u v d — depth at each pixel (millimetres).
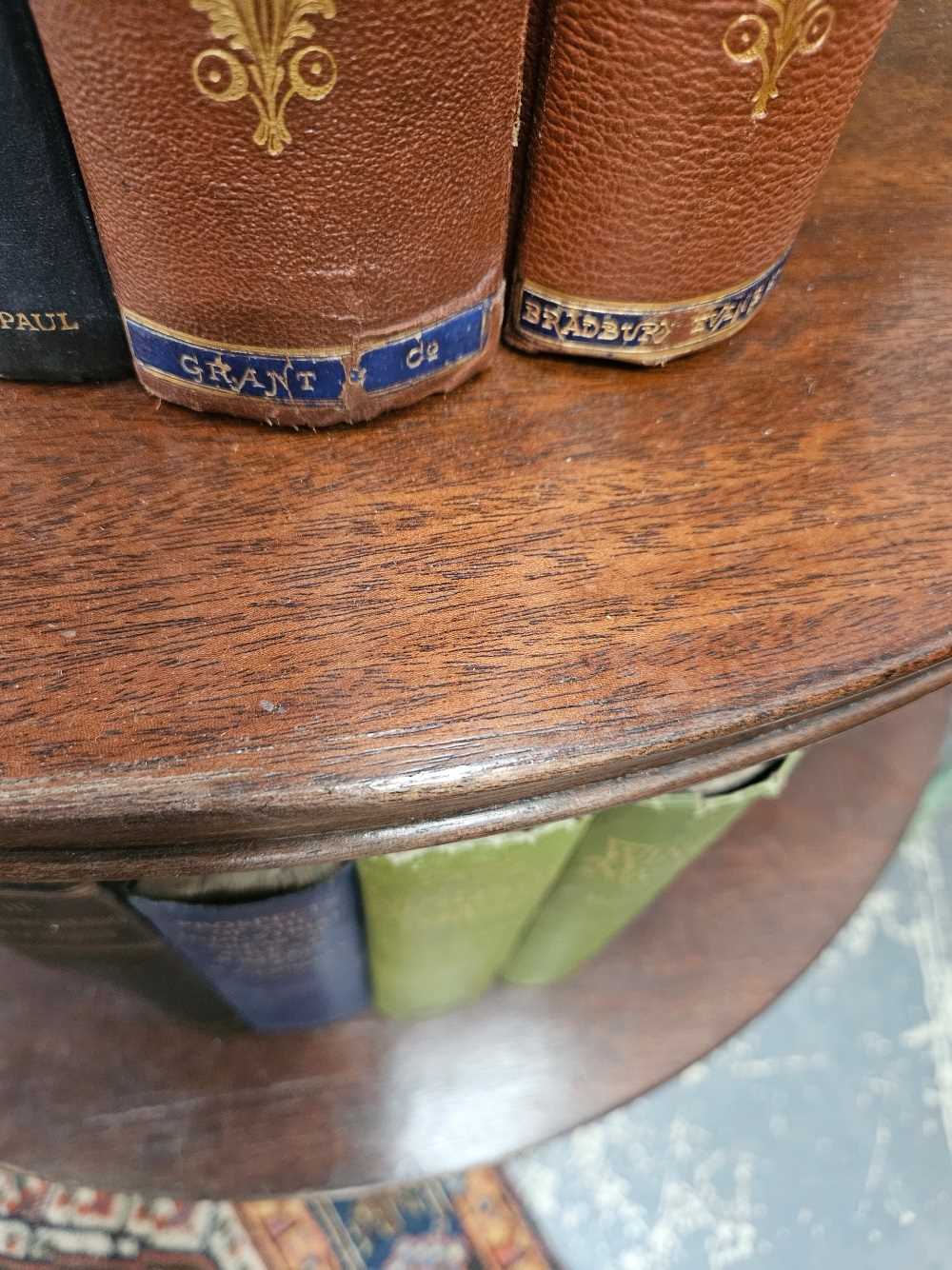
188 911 164
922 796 314
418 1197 301
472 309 136
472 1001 275
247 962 198
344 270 119
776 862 294
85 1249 289
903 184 178
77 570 125
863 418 147
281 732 114
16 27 98
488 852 169
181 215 112
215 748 113
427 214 118
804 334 157
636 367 152
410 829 124
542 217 132
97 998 265
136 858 121
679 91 114
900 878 365
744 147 122
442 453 141
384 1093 261
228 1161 249
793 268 165
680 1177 308
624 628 125
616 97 116
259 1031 267
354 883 183
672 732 117
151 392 142
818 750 312
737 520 136
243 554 128
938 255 168
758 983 278
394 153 109
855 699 136
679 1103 319
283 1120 255
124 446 138
